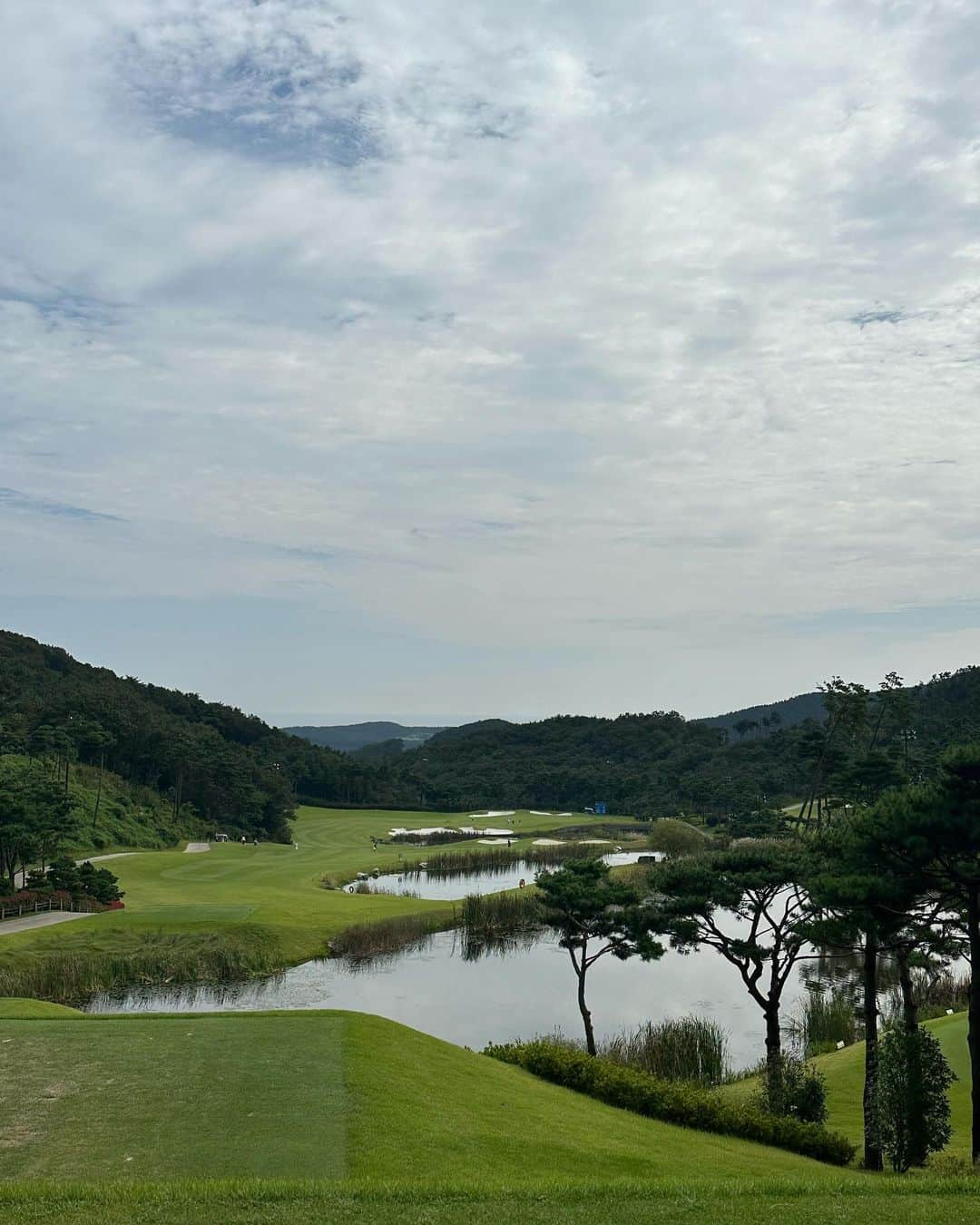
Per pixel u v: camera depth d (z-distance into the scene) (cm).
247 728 18062
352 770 17312
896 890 2358
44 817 6775
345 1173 1442
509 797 17888
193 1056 2034
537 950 5612
